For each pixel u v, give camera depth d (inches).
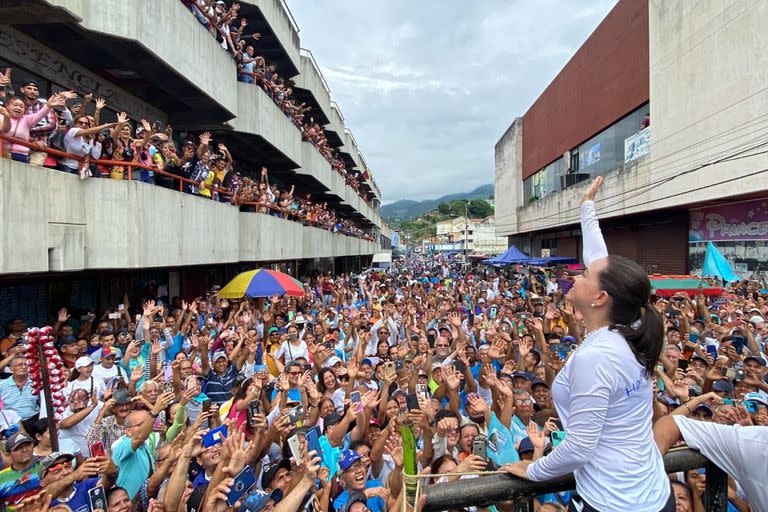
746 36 591.2
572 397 74.7
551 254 1633.9
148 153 388.5
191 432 182.2
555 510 137.8
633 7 912.9
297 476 146.9
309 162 952.3
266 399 259.1
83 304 456.8
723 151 635.5
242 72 620.7
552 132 1438.2
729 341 331.0
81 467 151.6
